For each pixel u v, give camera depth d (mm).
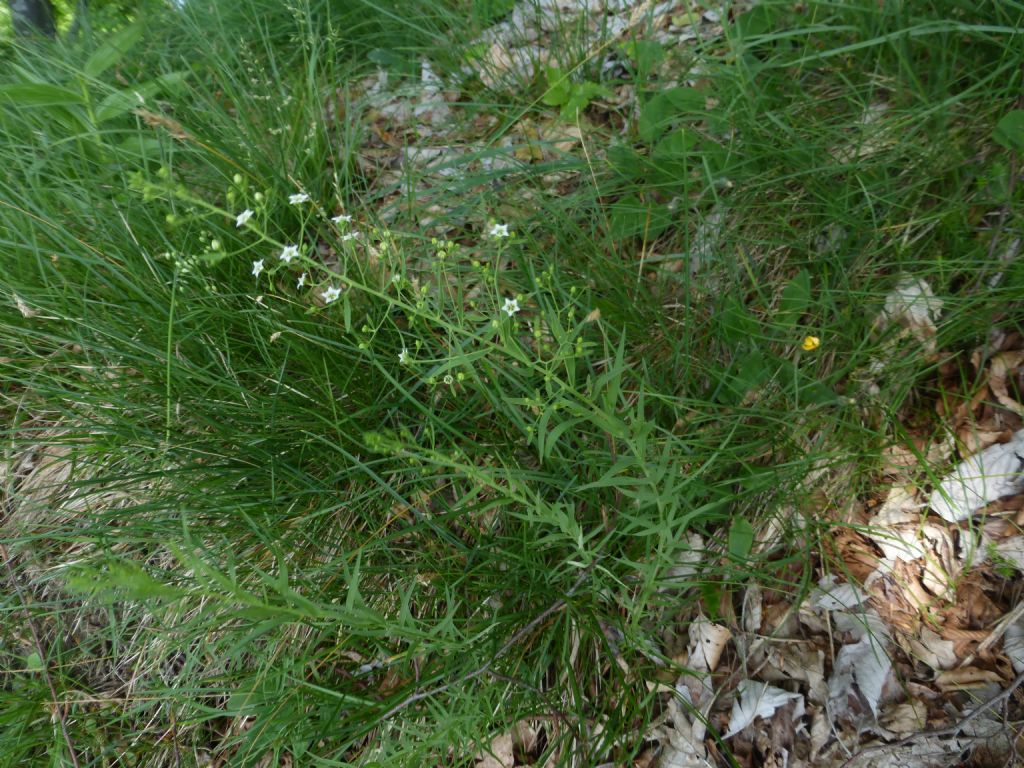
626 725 468
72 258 568
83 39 813
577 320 576
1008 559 456
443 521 542
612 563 514
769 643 480
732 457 515
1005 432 481
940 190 559
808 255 572
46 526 625
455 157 757
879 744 430
